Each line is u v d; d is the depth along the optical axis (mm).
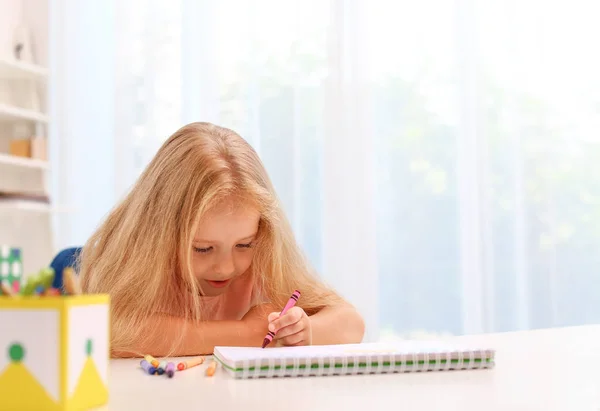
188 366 835
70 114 2953
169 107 2846
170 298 1226
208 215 1169
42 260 2688
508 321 2568
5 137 2773
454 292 2633
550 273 2537
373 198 2645
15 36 2883
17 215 2693
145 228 1199
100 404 581
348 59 2674
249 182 1212
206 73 2785
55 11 2988
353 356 758
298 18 2744
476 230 2561
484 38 2623
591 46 2566
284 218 1330
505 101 2604
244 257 1257
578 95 2570
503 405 574
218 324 1138
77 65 2975
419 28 2674
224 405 583
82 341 550
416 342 989
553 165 2578
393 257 2674
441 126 2656
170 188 1197
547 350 990
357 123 2650
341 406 573
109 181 2939
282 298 1280
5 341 524
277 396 625
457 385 678
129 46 2883
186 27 2824
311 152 2725
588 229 2564
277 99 2740
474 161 2576
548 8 2582
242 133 2768
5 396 521
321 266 2684
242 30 2791
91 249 1308
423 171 2664
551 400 595
